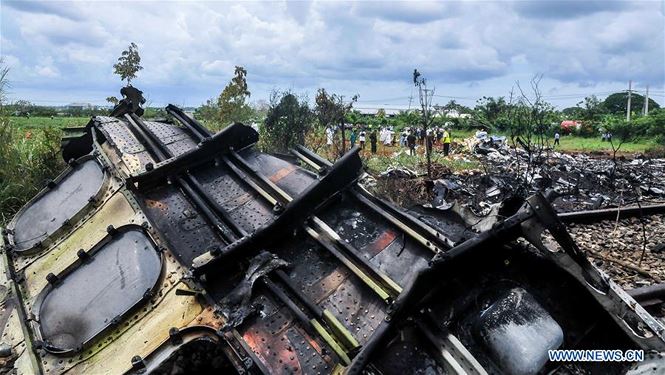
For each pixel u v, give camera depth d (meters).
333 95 16.95
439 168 16.48
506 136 27.56
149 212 5.72
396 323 4.05
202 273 4.69
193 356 4.41
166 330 4.49
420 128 29.00
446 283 4.43
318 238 5.18
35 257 6.00
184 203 5.97
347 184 5.79
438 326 4.20
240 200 6.11
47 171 10.89
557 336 4.21
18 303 5.30
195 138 7.41
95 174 6.74
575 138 35.66
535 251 4.75
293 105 15.54
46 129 12.64
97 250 5.55
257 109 21.20
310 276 4.94
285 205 5.77
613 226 10.22
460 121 34.50
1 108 11.68
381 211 5.43
